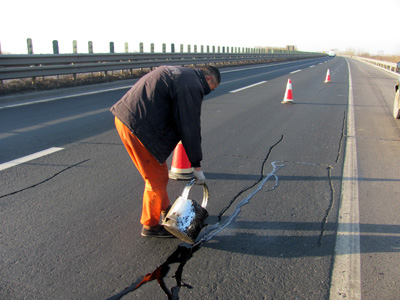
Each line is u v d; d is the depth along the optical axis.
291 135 6.36
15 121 6.80
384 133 6.79
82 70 11.94
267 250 2.75
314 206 3.51
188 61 20.25
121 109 2.55
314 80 18.02
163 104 2.51
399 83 7.99
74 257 2.60
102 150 5.11
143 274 2.43
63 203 3.43
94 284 2.32
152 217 2.85
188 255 2.67
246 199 3.64
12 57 9.25
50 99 9.41
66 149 5.11
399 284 2.36
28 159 4.63
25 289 2.25
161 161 2.61
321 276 2.44
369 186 4.07
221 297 2.22
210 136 6.14
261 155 5.12
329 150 5.49
